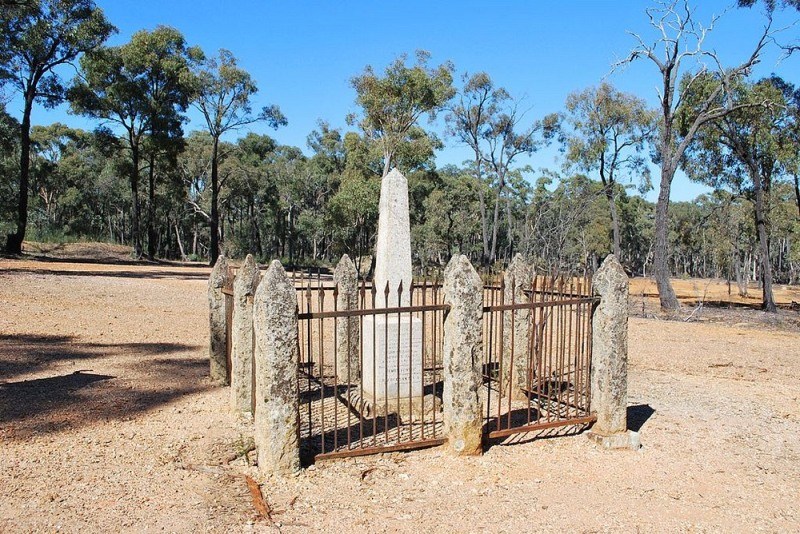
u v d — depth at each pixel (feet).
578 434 23.45
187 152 206.28
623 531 16.02
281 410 18.30
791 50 81.92
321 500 16.99
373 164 146.00
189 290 75.97
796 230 109.40
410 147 131.03
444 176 218.38
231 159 206.28
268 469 18.33
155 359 35.60
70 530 14.84
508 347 29.58
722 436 24.71
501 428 24.18
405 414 25.26
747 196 107.76
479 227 220.43
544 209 196.65
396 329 25.66
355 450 19.40
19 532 14.61
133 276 94.02
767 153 97.14
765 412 28.76
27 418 23.67
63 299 58.90
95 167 230.68
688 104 97.55
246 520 15.62
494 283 31.30
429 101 128.06
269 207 235.81
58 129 222.89
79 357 35.37
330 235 224.53
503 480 18.93
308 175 230.68
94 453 20.16
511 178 228.02
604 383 22.31
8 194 139.85
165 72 146.30
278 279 18.17
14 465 18.80
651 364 40.98
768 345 52.42
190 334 44.75
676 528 16.33
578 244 195.83
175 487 17.53
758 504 18.12
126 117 152.25
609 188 137.80
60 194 226.38
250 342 24.18
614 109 130.31
